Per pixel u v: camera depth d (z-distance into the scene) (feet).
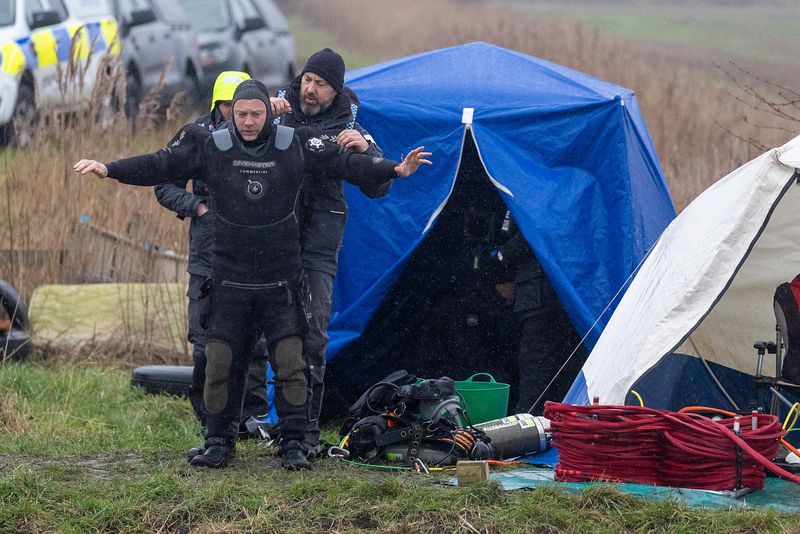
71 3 174.70
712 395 84.58
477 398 82.94
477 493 62.28
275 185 67.56
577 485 65.31
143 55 195.31
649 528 58.29
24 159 126.52
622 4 224.53
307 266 73.92
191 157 68.28
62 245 123.44
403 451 73.77
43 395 97.71
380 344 97.91
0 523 59.57
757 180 69.15
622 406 66.44
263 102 67.46
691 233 72.69
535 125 90.84
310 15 285.02
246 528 59.06
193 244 81.25
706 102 158.92
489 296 99.35
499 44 190.80
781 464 70.85
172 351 115.14
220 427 70.69
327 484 64.28
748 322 83.71
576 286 87.40
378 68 100.83
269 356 70.08
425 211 90.89
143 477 67.92
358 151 70.28
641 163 94.99
